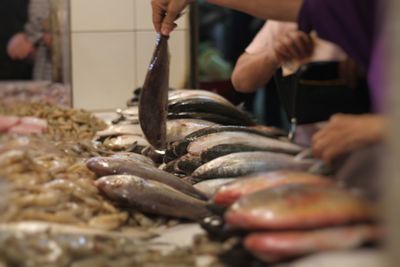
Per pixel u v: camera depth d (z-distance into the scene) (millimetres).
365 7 1695
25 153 1959
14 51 2938
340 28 1735
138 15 4395
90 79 4457
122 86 4480
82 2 4352
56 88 3293
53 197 1805
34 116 2604
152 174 2182
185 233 1887
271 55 2348
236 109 2877
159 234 1893
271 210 1402
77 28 4375
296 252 1339
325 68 1946
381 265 1097
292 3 1842
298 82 2018
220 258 1556
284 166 1757
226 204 1650
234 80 2746
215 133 2424
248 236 1451
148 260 1586
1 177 1780
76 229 1692
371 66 1617
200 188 2078
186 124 2695
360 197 1378
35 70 3031
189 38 4254
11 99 2498
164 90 2537
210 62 4500
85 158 2459
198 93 2934
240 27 4633
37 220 1717
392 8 1043
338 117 1556
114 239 1701
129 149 2809
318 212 1365
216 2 2023
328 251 1303
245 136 2346
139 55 4445
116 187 2020
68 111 3256
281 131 2459
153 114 2549
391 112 1047
